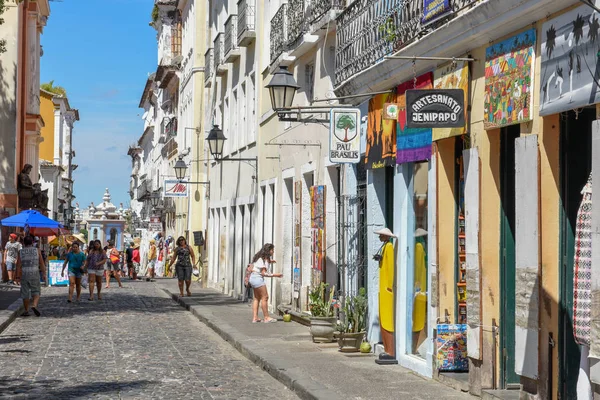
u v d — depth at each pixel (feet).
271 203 82.33
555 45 27.71
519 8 29.37
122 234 277.64
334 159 47.52
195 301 91.15
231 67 105.70
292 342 52.95
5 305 78.64
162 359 48.42
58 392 37.14
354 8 49.21
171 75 171.53
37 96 145.79
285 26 70.28
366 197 50.42
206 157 129.18
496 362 33.22
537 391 29.07
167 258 189.16
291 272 74.54
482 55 33.91
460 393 34.76
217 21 120.26
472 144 34.53
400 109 42.93
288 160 72.95
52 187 213.66
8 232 115.34
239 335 56.85
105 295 108.27
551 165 28.55
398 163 43.34
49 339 57.72
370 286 48.55
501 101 31.68
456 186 38.34
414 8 39.99
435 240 38.11
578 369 28.32
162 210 199.82
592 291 24.80
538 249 28.78
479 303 33.42
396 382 37.63
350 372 40.57
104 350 52.06
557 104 27.45
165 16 186.50
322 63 61.31
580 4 26.25
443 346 37.63
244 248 94.38
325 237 60.29
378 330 48.08
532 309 29.09
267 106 82.94
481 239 33.53
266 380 41.47
